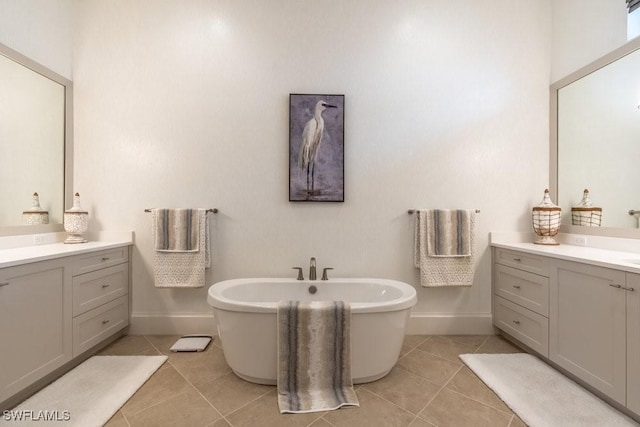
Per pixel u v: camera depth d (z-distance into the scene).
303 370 1.66
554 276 1.85
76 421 1.39
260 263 2.45
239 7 2.42
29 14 2.10
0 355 1.41
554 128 2.48
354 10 2.45
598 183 2.13
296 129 2.41
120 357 2.03
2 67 1.95
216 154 2.43
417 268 2.48
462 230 2.38
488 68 2.49
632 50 1.92
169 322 2.42
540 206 2.34
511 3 2.49
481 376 1.80
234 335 1.73
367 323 1.71
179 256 2.33
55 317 1.72
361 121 2.46
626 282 1.42
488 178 2.49
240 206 2.44
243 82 2.43
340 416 1.47
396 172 2.47
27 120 2.10
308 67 2.44
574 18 2.31
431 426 1.40
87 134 2.42
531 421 1.40
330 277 2.45
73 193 2.42
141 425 1.40
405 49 2.46
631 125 1.93
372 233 2.46
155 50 2.42
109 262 2.18
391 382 1.76
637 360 1.37
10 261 1.45
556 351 1.84
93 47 2.42
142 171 2.42
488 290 2.49
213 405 1.54
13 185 2.00
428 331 2.47
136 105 2.42
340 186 2.42
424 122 2.47
